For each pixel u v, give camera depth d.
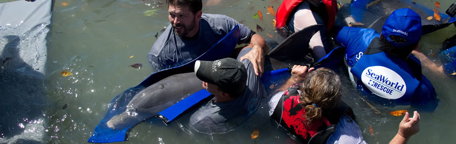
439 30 3.77
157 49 3.11
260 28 3.85
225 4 4.25
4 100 3.00
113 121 2.69
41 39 3.67
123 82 3.23
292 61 3.28
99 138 2.59
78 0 4.29
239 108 2.56
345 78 3.14
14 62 3.39
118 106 2.81
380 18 3.64
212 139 2.63
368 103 2.93
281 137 2.61
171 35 3.07
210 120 2.57
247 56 2.90
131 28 3.89
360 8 3.91
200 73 2.36
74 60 3.46
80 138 2.74
